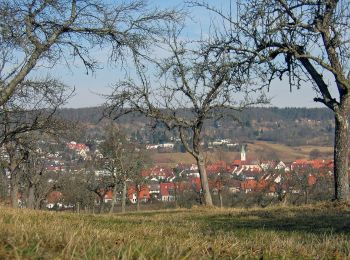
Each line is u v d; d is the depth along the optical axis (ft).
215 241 23.07
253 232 32.73
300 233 32.42
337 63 57.98
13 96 71.31
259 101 86.33
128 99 84.94
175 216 54.90
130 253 16.67
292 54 60.49
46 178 124.57
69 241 17.57
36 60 62.54
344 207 53.88
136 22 64.90
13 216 31.94
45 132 81.05
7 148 91.56
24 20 60.80
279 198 126.52
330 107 59.72
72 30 63.82
